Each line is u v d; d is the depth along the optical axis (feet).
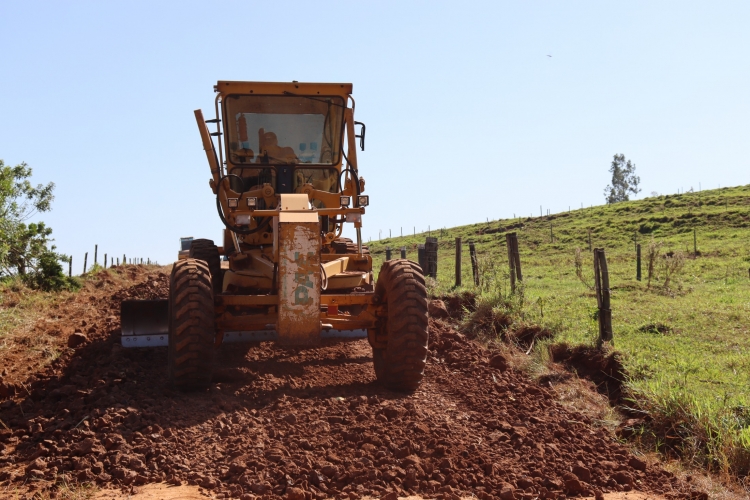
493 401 24.02
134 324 26.18
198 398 22.24
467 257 121.49
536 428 21.48
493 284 40.78
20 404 22.66
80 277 67.51
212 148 28.73
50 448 17.99
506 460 18.53
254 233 27.89
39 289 57.77
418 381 24.13
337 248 33.19
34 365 29.35
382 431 19.31
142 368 26.81
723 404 22.74
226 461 17.38
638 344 32.71
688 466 20.13
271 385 24.49
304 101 29.07
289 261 21.97
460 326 36.83
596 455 19.90
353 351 31.17
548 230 166.50
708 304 45.39
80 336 32.99
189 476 16.37
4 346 32.58
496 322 36.40
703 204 171.53
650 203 184.85
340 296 24.53
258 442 18.47
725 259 94.17
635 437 22.04
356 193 28.66
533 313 38.04
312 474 16.42
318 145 29.27
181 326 21.90
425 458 17.93
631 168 301.02
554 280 69.56
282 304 21.90
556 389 26.71
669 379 26.48
